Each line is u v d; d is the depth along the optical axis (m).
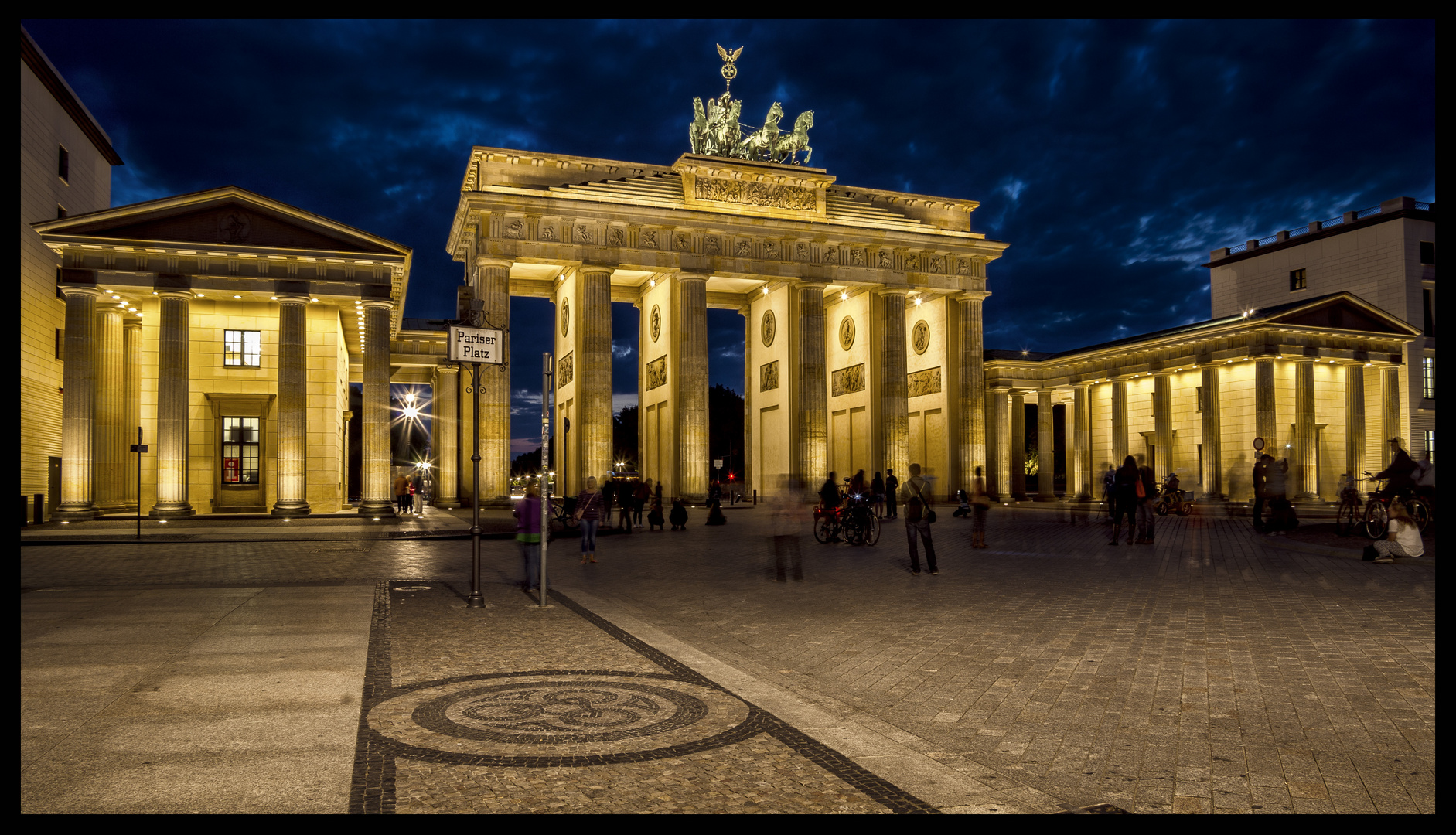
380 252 46.00
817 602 16.42
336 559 25.30
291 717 8.09
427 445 121.00
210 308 46.22
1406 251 70.31
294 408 44.78
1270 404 62.91
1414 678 10.00
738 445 133.00
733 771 6.70
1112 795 6.48
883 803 6.07
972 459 74.81
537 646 11.62
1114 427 76.12
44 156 48.72
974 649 11.91
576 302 66.19
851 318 77.94
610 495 39.78
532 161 65.38
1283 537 29.64
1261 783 6.71
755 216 67.81
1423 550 22.06
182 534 34.22
